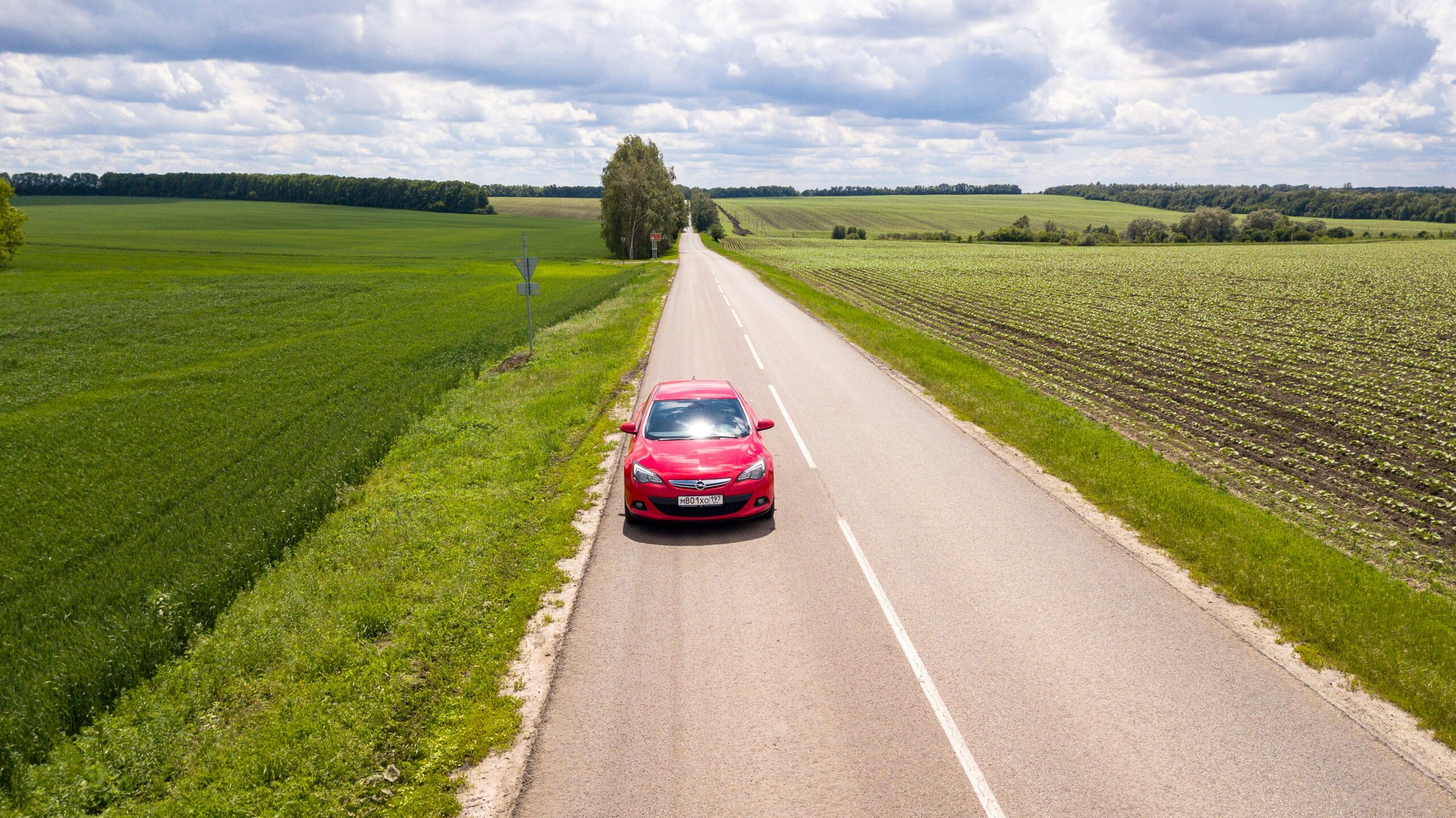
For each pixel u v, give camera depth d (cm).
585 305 3650
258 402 1884
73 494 1272
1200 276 6412
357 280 5684
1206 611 731
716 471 933
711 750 537
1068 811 475
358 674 627
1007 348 2742
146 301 4341
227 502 1163
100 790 509
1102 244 14712
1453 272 6644
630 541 920
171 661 688
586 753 537
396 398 1808
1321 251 10344
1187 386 2116
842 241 15538
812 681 620
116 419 1755
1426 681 589
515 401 1642
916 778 505
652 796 493
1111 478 1084
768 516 991
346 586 791
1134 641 676
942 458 1241
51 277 5831
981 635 690
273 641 686
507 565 830
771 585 795
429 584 788
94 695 628
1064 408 1677
